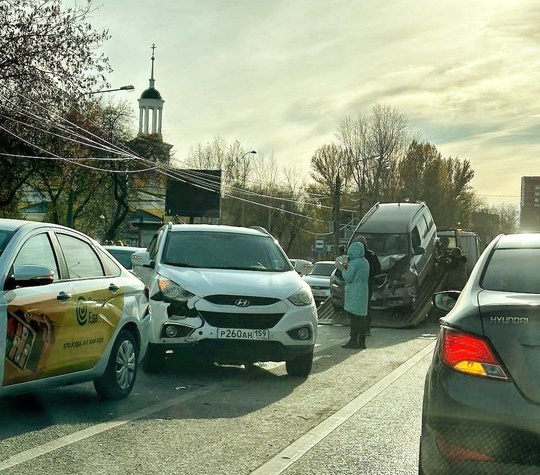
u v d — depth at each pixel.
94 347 8.06
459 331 4.54
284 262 11.77
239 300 10.15
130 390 8.99
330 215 79.50
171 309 10.23
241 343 10.05
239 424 7.71
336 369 11.78
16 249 7.18
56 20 30.81
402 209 24.27
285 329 10.21
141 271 11.80
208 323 10.08
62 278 7.74
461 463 4.38
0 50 29.89
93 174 46.47
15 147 32.72
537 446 4.24
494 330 4.44
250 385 10.07
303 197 81.56
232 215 79.25
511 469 4.29
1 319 6.61
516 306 4.44
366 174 77.94
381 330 19.80
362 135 78.38
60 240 8.01
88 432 7.14
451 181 82.19
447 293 6.39
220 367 11.62
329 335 17.66
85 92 31.61
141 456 6.38
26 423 7.45
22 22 30.27
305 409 8.55
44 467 5.97
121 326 8.62
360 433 7.43
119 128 50.41
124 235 71.62
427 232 25.00
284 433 7.37
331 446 6.91
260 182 79.69
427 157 79.19
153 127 80.56
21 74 30.14
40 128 32.06
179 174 55.00
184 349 10.11
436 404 4.50
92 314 8.02
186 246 11.55
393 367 12.09
